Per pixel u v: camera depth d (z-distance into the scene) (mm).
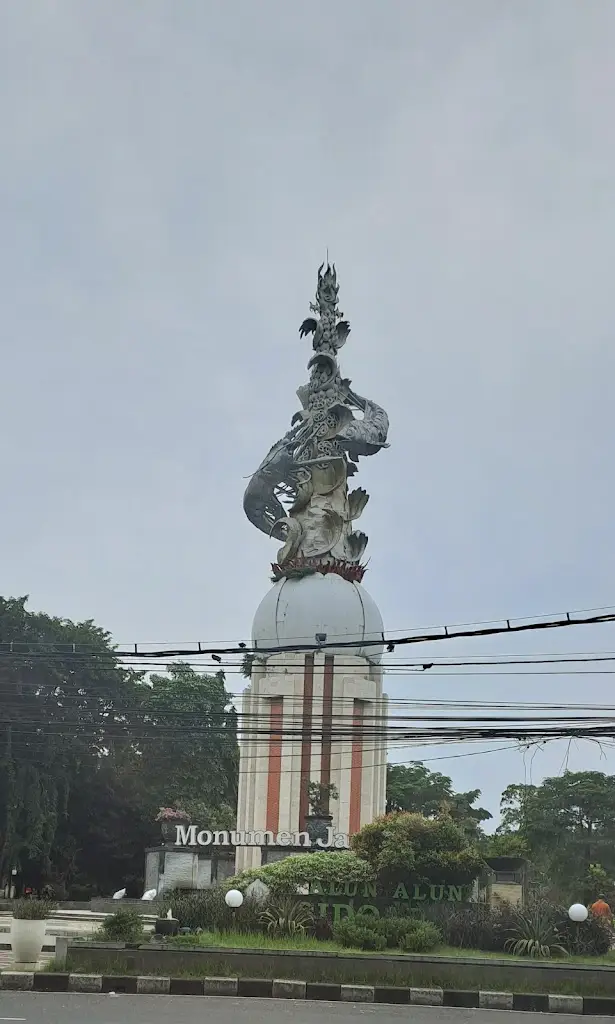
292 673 63812
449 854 44438
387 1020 25812
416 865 44094
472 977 32000
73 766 74500
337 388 71875
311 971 32188
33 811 70188
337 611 65062
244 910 39750
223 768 85562
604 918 40406
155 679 85750
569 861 78812
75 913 55125
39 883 74812
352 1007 28594
